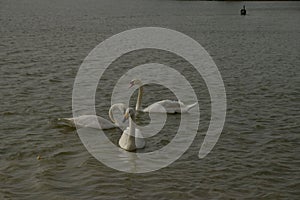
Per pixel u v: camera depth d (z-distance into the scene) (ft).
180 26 200.23
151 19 224.33
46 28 170.50
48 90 81.15
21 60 106.73
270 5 348.59
